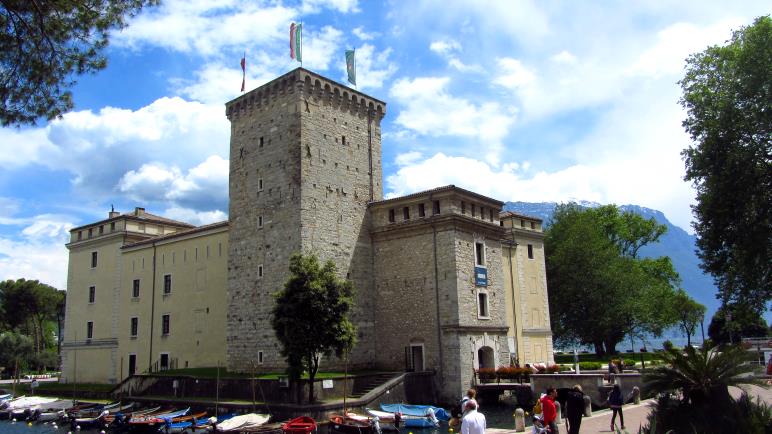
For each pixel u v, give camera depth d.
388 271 54.03
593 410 43.97
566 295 77.31
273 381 43.56
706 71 39.72
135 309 68.50
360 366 51.84
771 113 35.22
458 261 49.56
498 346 52.25
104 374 70.62
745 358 22.88
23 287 114.31
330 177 53.94
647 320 76.69
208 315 59.56
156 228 76.19
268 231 53.06
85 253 77.56
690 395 23.11
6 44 17.81
